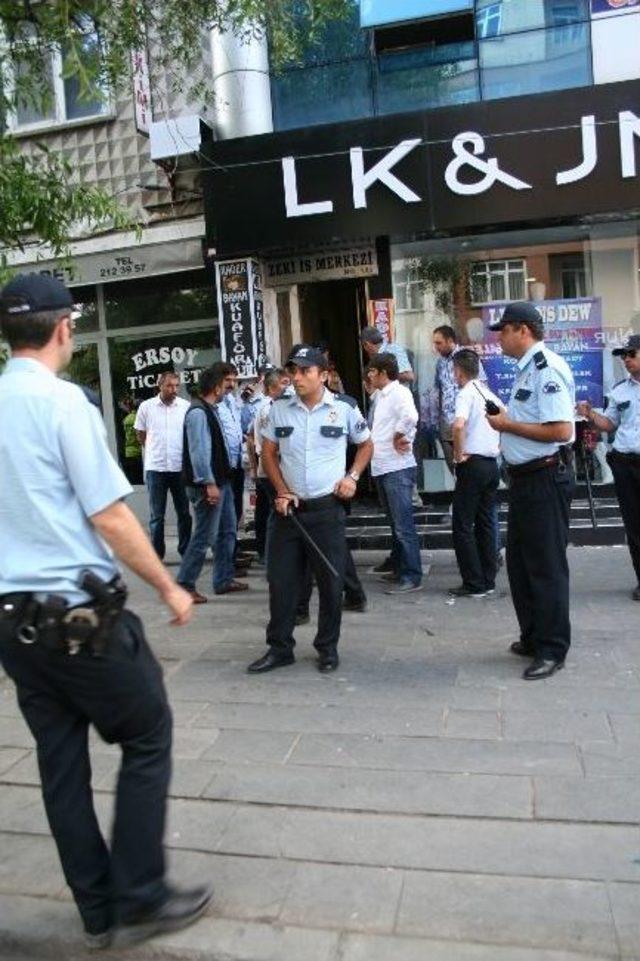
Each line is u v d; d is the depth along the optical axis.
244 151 8.66
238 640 5.68
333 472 4.90
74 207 5.23
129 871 2.57
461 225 8.43
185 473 6.64
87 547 2.49
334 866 2.96
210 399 6.71
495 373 9.30
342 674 4.86
